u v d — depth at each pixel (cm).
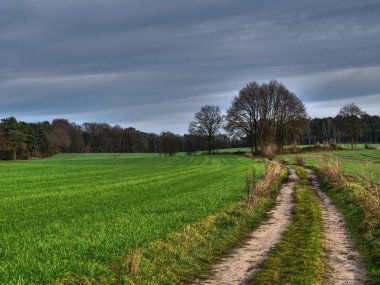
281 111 12000
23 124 15950
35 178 5091
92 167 7925
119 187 3712
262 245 1545
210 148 14988
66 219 1966
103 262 1192
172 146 16000
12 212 2225
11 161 12456
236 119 12119
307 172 5556
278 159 8631
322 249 1462
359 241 1577
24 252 1277
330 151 12706
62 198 2894
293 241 1566
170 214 2050
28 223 1858
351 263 1305
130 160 12156
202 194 2988
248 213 2128
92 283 1042
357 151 12612
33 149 16000
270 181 3428
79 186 3900
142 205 2433
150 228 1659
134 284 1056
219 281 1145
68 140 18325
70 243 1398
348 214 2147
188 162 10094
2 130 14550
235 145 19288
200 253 1387
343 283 1120
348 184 3102
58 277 1038
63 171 6606
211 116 14938
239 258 1373
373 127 19750
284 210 2392
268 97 11975
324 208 2445
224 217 1973
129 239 1455
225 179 4453
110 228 1672
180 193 3092
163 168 7231
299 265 1244
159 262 1241
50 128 18325
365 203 2059
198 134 14938
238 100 12106
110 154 18538
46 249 1313
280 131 12175
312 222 1931
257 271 1225
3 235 1554
